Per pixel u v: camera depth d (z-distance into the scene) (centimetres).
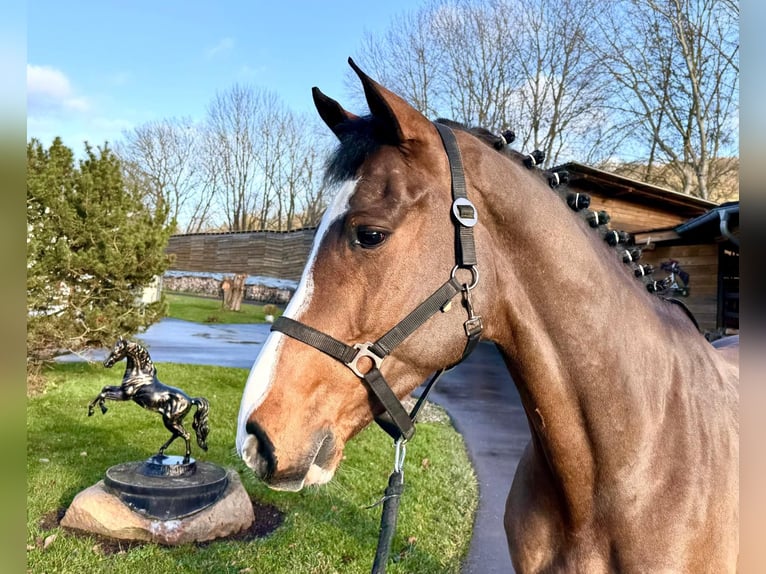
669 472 140
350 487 470
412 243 128
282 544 363
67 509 392
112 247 784
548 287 140
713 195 2097
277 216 4547
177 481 379
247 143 4597
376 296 127
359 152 136
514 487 173
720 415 153
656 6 1917
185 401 402
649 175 2277
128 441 565
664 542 135
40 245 734
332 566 337
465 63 2359
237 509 389
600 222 165
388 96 130
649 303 160
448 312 130
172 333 1491
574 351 140
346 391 128
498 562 348
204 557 342
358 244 127
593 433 141
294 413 122
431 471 516
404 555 354
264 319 1955
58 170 764
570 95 2261
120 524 358
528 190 144
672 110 2012
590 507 144
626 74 2122
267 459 119
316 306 127
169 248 3391
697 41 1886
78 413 666
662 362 150
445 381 1033
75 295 772
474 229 135
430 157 135
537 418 147
